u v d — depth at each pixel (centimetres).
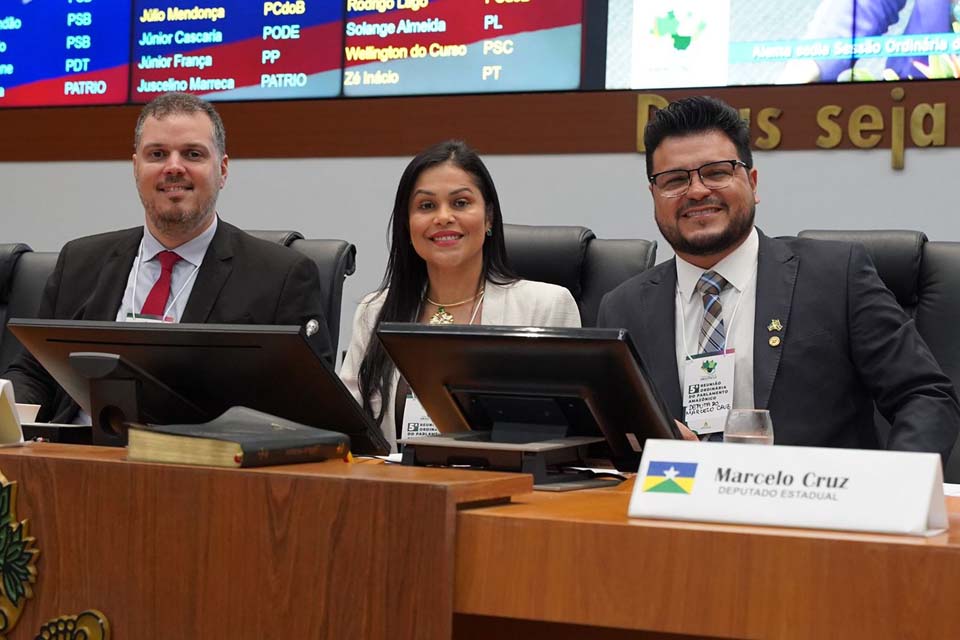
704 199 218
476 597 111
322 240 292
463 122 350
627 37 336
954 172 312
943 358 244
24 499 126
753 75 325
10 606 126
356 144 360
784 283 220
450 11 351
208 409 162
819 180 322
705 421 213
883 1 314
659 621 106
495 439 158
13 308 306
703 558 105
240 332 151
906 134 314
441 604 110
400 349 158
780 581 103
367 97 359
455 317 259
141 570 121
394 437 244
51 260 309
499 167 349
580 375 148
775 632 103
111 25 380
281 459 126
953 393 209
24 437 177
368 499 113
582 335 144
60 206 387
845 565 101
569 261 275
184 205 259
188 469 120
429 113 353
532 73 344
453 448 150
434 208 253
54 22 385
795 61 321
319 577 114
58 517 125
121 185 382
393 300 261
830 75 318
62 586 124
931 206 314
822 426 212
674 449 116
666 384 220
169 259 264
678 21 331
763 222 327
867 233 254
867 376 214
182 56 374
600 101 338
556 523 109
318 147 363
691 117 220
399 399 244
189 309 257
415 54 354
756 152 327
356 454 169
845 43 317
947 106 310
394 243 260
